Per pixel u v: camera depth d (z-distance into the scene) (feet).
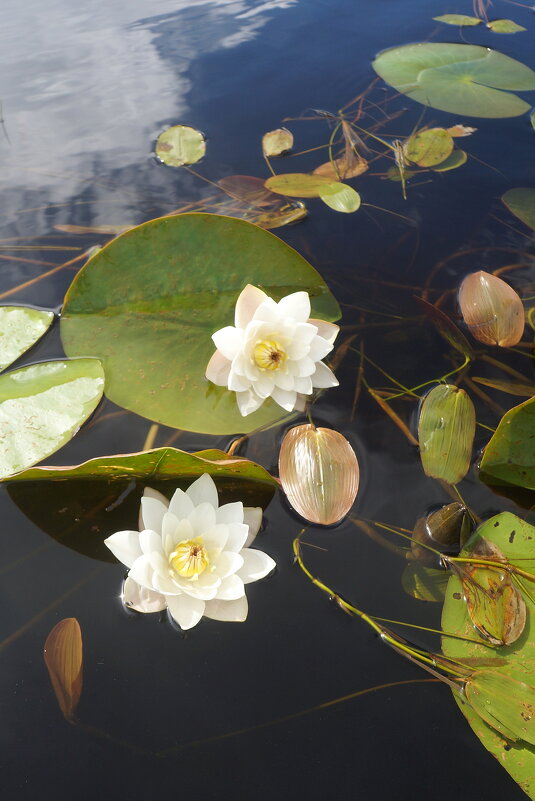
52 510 2.94
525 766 2.65
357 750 2.66
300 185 3.68
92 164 3.77
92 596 2.82
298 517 2.94
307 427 3.05
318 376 3.14
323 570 2.86
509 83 4.21
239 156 3.82
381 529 2.92
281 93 4.13
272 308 3.09
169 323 3.25
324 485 2.96
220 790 2.62
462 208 3.64
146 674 2.73
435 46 4.53
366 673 2.74
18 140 3.86
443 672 2.74
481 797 2.63
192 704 2.70
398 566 2.87
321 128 3.95
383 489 2.98
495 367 3.23
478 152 3.87
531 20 5.05
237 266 3.30
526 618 2.81
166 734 2.67
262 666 2.75
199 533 2.85
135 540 2.82
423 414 3.07
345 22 4.98
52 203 3.61
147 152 3.83
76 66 4.31
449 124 4.00
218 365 3.13
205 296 3.29
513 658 2.77
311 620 2.80
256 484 2.99
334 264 3.44
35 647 2.75
